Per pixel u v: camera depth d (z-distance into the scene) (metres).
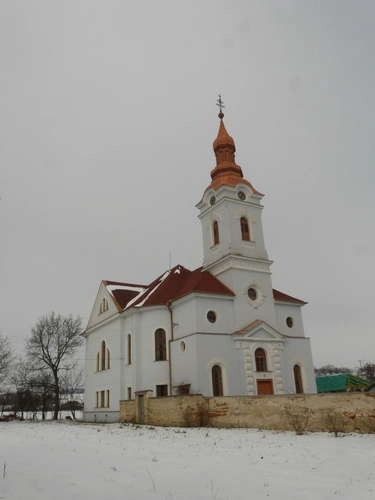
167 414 27.59
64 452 15.95
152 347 37.19
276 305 39.94
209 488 9.68
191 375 33.03
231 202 40.19
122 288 47.03
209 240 41.38
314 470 11.49
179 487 9.81
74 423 39.91
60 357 56.56
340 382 63.44
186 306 35.81
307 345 39.38
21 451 16.55
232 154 44.38
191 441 18.58
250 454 14.39
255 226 40.78
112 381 41.03
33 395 67.81
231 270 37.41
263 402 22.39
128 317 40.53
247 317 36.53
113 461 13.55
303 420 20.36
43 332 56.75
